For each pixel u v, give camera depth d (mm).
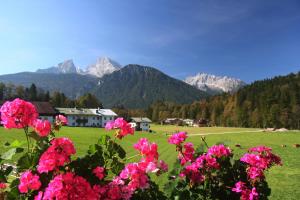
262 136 81875
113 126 5797
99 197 4418
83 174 4793
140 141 5484
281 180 23125
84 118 143250
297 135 84938
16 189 4547
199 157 6609
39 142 4879
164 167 5707
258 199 6508
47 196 3896
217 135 88375
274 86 191125
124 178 5012
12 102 4801
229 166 6578
